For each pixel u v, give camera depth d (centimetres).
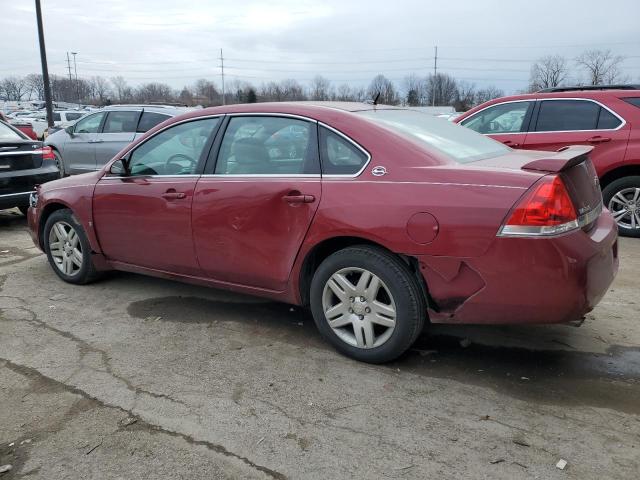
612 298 445
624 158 638
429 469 242
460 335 379
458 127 406
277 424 278
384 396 302
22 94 9475
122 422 280
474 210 288
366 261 322
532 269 280
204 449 259
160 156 423
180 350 363
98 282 506
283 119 366
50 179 773
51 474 243
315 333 388
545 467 242
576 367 331
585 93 668
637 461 245
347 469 244
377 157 324
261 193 357
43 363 345
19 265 567
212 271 396
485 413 285
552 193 279
